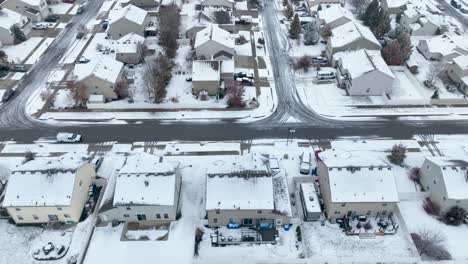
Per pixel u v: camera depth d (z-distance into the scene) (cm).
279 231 5706
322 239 5619
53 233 5709
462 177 5788
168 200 5609
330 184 5691
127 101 8362
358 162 6038
